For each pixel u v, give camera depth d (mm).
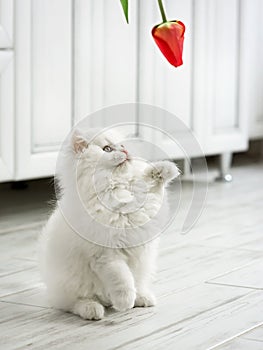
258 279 1780
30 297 1596
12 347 1263
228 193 3178
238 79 3607
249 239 2287
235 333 1352
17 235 2309
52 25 2604
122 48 2916
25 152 2537
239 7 3555
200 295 1623
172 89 3197
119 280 1336
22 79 2498
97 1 2771
